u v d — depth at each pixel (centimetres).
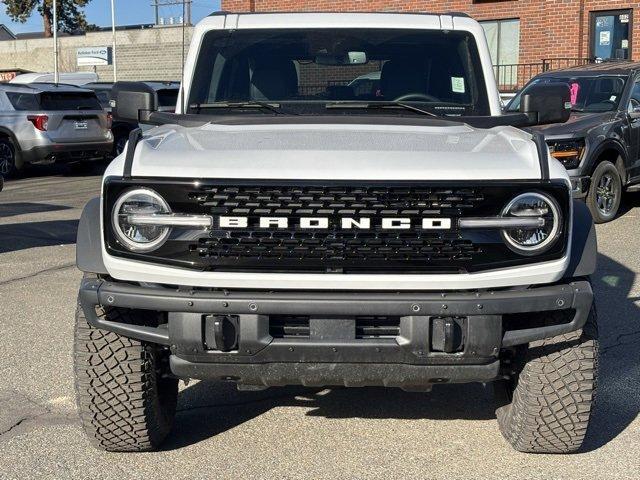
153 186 376
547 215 379
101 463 431
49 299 763
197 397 525
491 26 2306
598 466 423
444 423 482
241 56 528
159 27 4431
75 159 1809
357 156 388
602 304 730
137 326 393
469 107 518
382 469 423
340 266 376
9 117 1770
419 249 375
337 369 382
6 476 416
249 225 374
